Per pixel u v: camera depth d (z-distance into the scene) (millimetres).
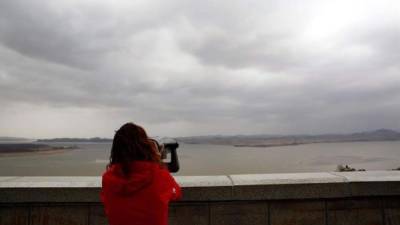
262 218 4840
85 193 4699
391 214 4871
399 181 4809
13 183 4883
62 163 190625
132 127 3162
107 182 3000
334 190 4797
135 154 3023
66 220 4762
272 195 4773
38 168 156750
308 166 164625
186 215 4801
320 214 4863
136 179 2906
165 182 3010
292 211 4855
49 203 4746
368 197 4875
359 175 5176
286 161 190000
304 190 4785
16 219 4754
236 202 4824
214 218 4812
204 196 4730
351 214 4871
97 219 4762
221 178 5074
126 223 2914
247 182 4824
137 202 2914
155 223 2916
